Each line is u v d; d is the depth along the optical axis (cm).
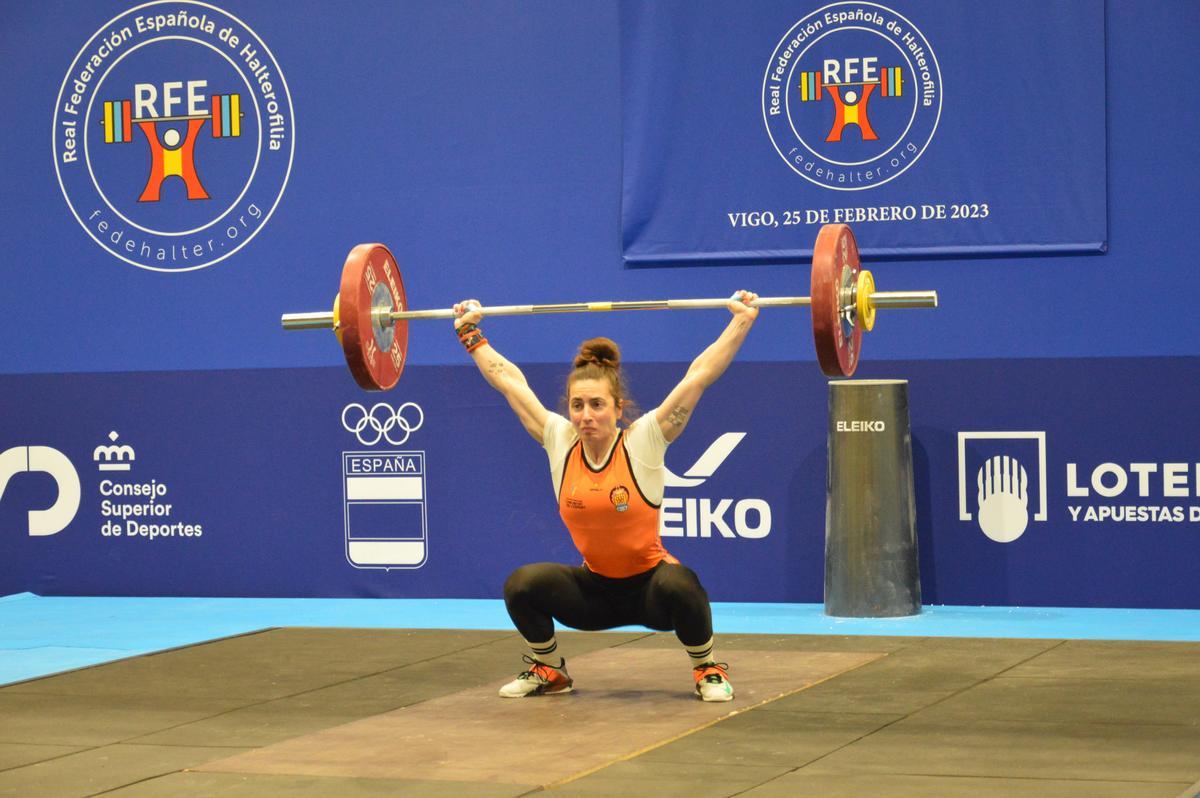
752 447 730
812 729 432
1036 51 689
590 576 488
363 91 768
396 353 540
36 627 703
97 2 795
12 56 805
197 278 789
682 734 430
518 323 754
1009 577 705
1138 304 687
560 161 747
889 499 676
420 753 413
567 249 748
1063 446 697
